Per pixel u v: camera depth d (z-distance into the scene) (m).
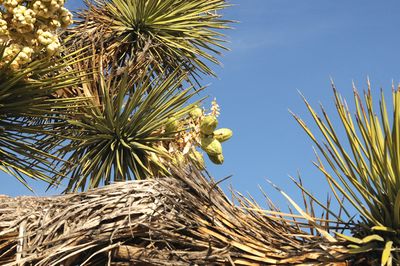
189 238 2.88
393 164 2.70
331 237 2.80
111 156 5.28
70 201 3.04
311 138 2.76
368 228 2.73
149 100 5.16
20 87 4.34
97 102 5.25
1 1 4.06
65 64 4.45
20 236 2.91
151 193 3.00
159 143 5.40
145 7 5.99
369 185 2.77
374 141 2.75
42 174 4.56
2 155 4.48
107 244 2.91
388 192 2.71
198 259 2.82
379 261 2.66
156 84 5.17
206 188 3.04
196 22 6.29
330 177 2.76
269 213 2.90
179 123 5.23
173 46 6.09
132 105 5.19
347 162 2.75
